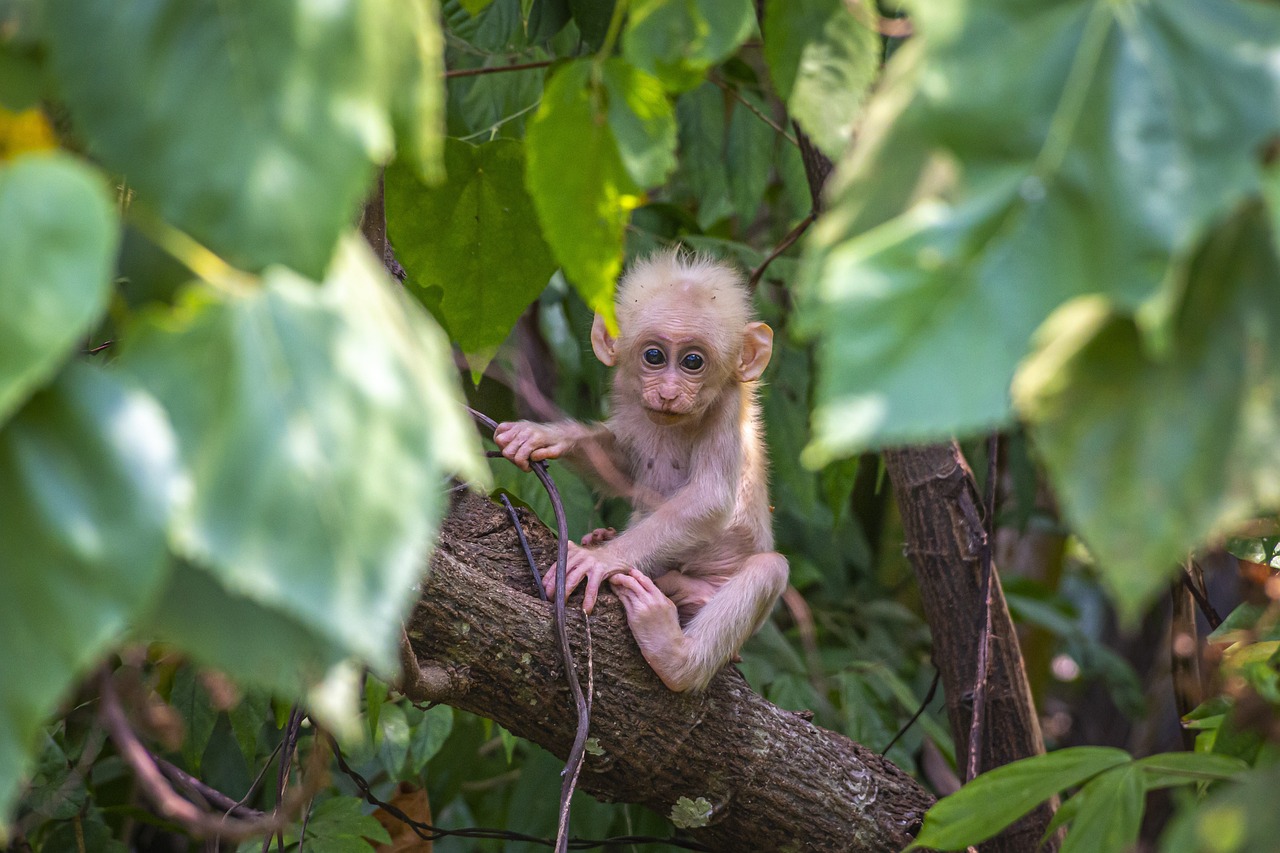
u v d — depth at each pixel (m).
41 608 1.16
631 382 4.52
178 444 1.21
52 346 1.10
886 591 6.64
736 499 4.46
